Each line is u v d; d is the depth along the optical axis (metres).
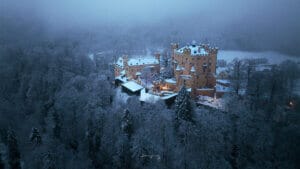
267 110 117.69
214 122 100.75
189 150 90.31
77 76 148.62
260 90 132.12
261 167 90.88
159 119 98.69
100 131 105.88
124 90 153.25
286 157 93.38
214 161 86.00
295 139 95.81
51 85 145.88
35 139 105.62
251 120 105.62
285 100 130.00
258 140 97.56
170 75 155.62
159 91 141.75
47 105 131.62
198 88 139.50
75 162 99.44
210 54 140.88
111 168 96.38
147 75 161.25
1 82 153.75
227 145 96.81
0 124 121.44
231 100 114.50
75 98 122.62
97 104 120.19
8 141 103.19
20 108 137.25
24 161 104.31
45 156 93.25
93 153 103.56
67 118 118.31
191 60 137.88
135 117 106.38
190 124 97.00
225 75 160.62
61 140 114.00
